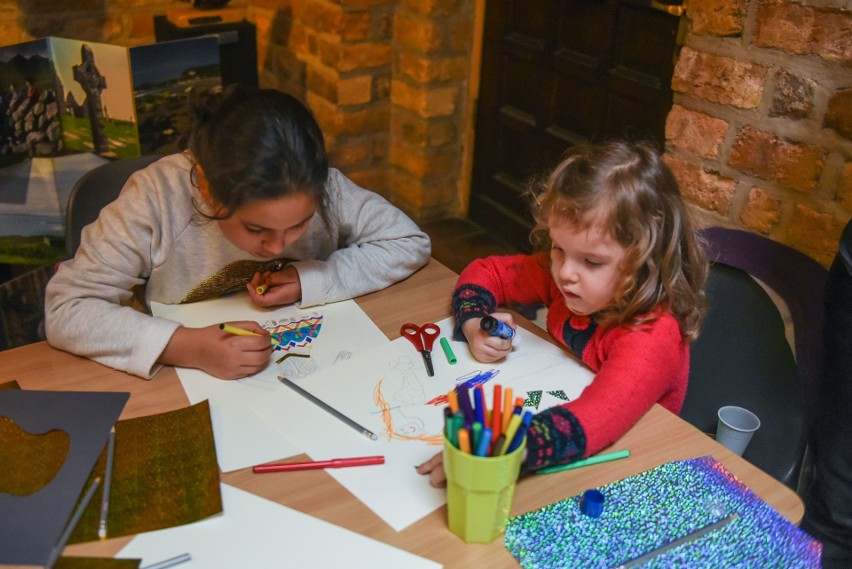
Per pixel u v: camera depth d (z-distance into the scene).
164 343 0.98
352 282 1.18
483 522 0.73
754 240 1.28
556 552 0.74
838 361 1.17
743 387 1.29
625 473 0.85
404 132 2.85
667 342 0.97
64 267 1.09
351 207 1.27
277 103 0.99
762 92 1.51
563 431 0.84
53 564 0.70
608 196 0.92
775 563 0.74
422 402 0.94
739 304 1.30
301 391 0.95
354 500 0.79
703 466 0.86
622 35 2.12
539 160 2.55
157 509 0.77
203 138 1.00
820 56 1.40
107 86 1.90
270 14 3.01
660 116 2.07
